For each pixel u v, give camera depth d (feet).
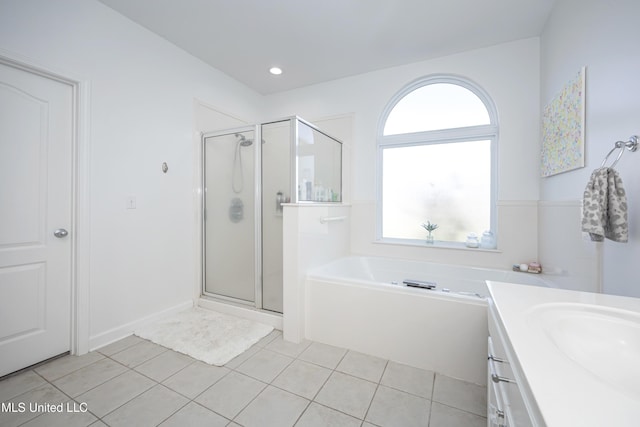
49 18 5.77
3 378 5.36
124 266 7.16
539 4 6.83
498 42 8.45
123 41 7.14
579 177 5.66
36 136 5.79
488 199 9.02
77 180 6.25
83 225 6.30
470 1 6.75
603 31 4.79
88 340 6.40
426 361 5.88
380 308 6.35
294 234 7.02
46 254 5.94
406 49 8.83
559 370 1.77
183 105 8.79
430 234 9.60
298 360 6.15
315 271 7.58
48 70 5.74
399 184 10.23
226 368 5.80
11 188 5.48
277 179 7.95
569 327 2.65
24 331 5.65
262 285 8.31
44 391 5.03
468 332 5.56
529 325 2.42
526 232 8.22
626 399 1.50
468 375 5.53
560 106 6.43
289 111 11.77
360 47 8.72
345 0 6.76
